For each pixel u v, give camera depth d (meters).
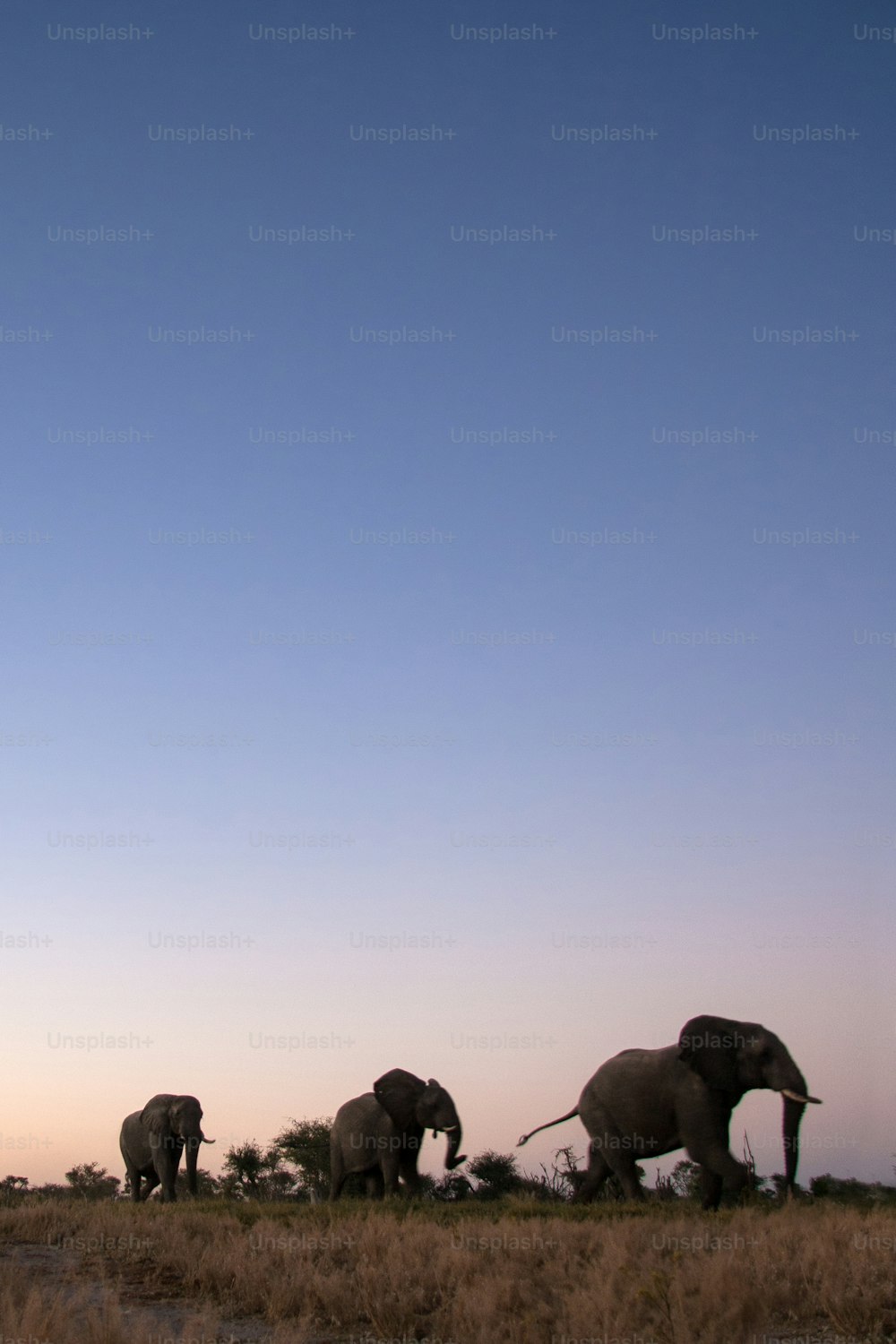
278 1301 12.14
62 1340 10.42
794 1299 11.34
